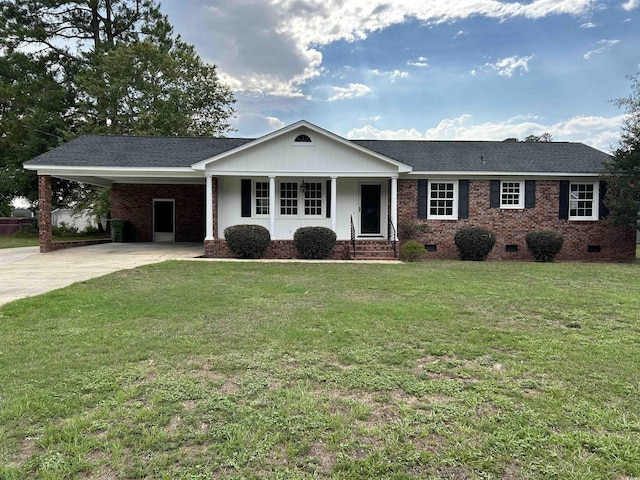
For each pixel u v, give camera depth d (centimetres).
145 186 1927
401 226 1518
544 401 324
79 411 302
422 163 1575
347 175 1455
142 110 2497
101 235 2644
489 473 235
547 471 236
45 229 1455
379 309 620
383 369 390
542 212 1549
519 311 622
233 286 817
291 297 713
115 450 252
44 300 656
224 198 1570
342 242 1459
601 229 1549
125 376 367
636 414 303
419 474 234
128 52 2553
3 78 2673
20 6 2761
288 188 1586
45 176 1455
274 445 261
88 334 491
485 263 1298
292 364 400
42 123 2527
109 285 808
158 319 562
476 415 302
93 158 1465
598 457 250
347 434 275
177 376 369
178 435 271
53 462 239
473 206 1549
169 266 1098
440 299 704
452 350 443
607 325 548
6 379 357
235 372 380
